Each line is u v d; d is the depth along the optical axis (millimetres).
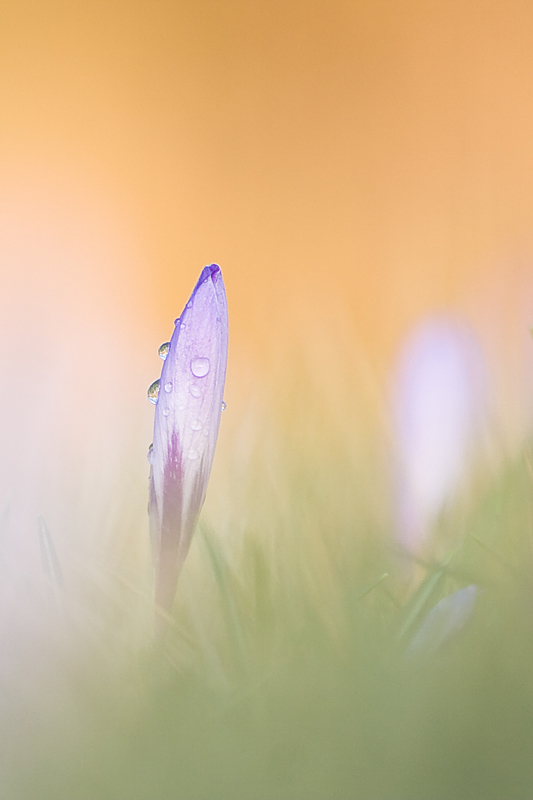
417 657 543
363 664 539
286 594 567
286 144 2428
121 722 536
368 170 2225
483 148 1966
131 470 653
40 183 2443
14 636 556
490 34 2109
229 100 2498
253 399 674
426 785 527
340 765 528
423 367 608
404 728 529
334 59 2398
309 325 727
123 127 2533
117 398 910
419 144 2139
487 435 607
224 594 561
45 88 2523
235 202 2410
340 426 639
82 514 628
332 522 599
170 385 563
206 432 563
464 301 825
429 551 587
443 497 600
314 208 2162
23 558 591
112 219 2463
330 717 532
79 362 1021
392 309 941
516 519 572
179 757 530
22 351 1040
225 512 620
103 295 2312
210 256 2359
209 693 541
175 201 2477
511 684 532
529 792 526
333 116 2387
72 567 581
